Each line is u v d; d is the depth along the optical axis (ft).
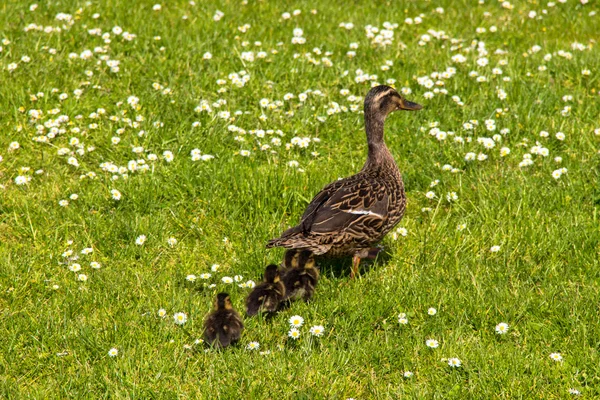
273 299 34.96
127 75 56.54
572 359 32.89
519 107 53.88
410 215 45.01
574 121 52.16
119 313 35.73
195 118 52.47
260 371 32.17
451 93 56.70
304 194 45.44
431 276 38.68
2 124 50.70
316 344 34.17
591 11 72.08
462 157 48.96
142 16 66.80
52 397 30.71
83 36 62.18
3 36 60.75
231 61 59.62
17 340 33.86
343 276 39.63
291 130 51.85
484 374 31.89
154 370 32.22
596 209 44.37
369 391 31.78
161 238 41.93
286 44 63.93
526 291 37.32
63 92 54.34
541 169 48.29
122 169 46.68
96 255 40.75
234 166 47.24
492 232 42.32
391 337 34.53
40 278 38.29
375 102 40.81
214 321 33.22
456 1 73.56
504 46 65.41
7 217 43.21
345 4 72.84
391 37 63.67
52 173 47.32
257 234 42.42
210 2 70.95
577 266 39.40
